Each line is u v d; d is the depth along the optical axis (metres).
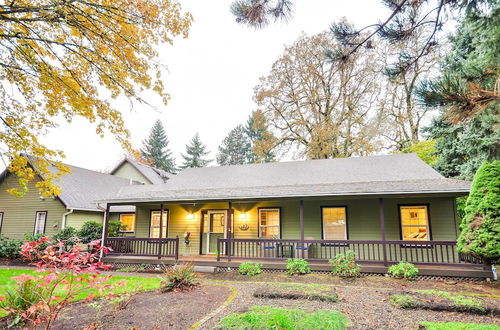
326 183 11.68
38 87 5.92
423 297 5.49
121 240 11.43
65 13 4.56
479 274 7.91
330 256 10.19
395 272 8.11
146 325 4.43
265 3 4.43
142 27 5.84
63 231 13.75
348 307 5.29
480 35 8.14
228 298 6.05
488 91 3.97
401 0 4.23
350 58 4.88
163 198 10.91
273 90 21.41
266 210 12.04
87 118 6.30
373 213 10.72
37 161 6.80
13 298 4.44
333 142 20.61
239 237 12.09
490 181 7.85
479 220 7.72
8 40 5.13
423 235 10.17
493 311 4.80
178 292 6.55
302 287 6.59
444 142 15.57
